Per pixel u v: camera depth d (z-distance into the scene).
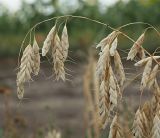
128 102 3.38
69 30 18.44
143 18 16.20
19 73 2.31
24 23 21.14
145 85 2.29
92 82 3.92
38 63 2.34
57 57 2.34
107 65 2.30
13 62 18.77
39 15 20.20
